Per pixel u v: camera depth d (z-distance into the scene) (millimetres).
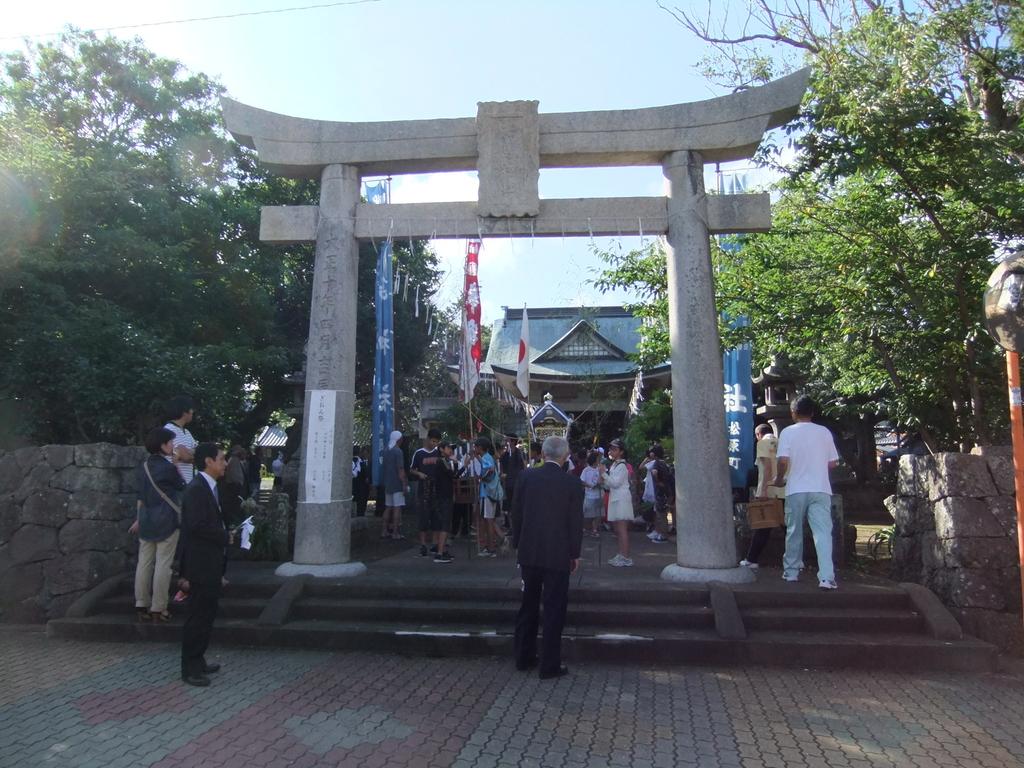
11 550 8125
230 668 6227
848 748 4480
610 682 5809
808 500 7379
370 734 4727
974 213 8867
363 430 28547
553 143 8336
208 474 5922
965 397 10359
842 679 5879
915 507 7727
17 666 6305
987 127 8578
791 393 22328
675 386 8094
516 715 5070
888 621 6555
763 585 7355
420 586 7465
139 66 16594
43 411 11258
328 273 8406
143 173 14352
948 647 6074
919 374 10250
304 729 4812
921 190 8820
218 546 5898
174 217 14008
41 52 16156
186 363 11953
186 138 16688
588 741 4605
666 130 8227
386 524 13062
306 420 8242
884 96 8102
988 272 8719
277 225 8617
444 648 6629
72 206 11867
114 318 11492
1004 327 5855
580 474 14328
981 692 5523
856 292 9641
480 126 8383
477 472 11398
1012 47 8969
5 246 10625
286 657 6559
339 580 7707
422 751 4453
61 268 11305
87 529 8125
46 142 11836
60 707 5242
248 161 19141
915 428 12914
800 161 9242
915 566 7684
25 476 8305
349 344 8469
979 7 8547
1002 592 6602
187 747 4508
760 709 5176
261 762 4293
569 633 6598
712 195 8289
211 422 12812
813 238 10750
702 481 7777
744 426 10039
